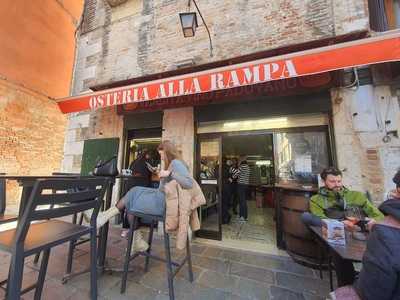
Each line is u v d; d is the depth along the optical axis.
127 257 2.32
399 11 3.62
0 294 2.13
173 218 2.17
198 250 3.51
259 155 8.96
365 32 2.90
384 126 3.13
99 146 5.35
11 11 6.52
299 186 3.31
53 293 2.17
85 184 1.83
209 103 4.22
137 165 4.71
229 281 2.54
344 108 3.35
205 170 4.33
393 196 1.39
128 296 2.19
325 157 3.52
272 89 3.74
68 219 4.89
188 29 3.98
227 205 5.21
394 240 1.11
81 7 9.27
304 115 3.70
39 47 7.45
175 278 2.57
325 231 1.92
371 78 3.26
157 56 5.21
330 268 2.32
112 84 4.52
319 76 3.48
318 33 3.80
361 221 2.09
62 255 3.08
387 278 1.06
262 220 5.50
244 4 4.48
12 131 6.64
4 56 6.38
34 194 1.42
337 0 3.73
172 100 4.56
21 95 6.89
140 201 2.40
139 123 5.00
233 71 3.00
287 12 4.11
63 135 8.40
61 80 8.36
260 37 4.24
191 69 3.86
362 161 3.18
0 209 2.30
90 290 2.17
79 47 6.47
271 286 2.45
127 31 5.78
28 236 1.68
